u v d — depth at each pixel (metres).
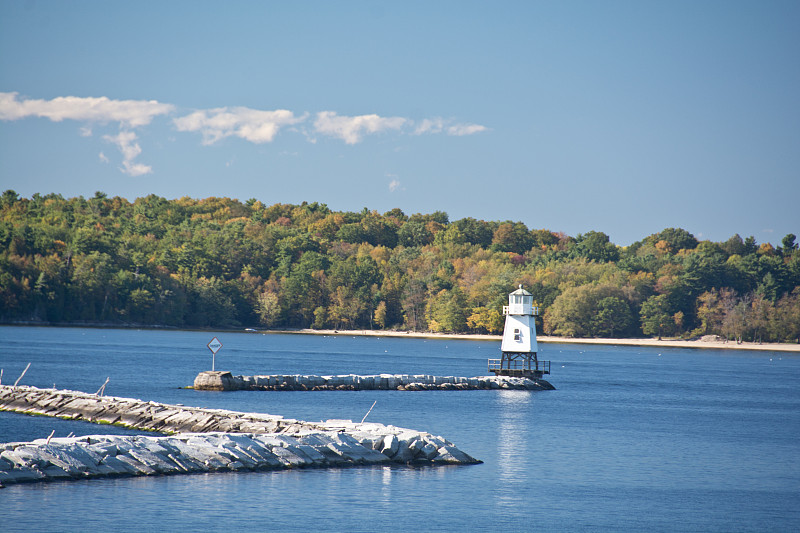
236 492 156.12
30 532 130.12
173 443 174.25
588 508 161.88
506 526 147.50
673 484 186.75
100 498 147.38
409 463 189.38
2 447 157.12
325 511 148.88
